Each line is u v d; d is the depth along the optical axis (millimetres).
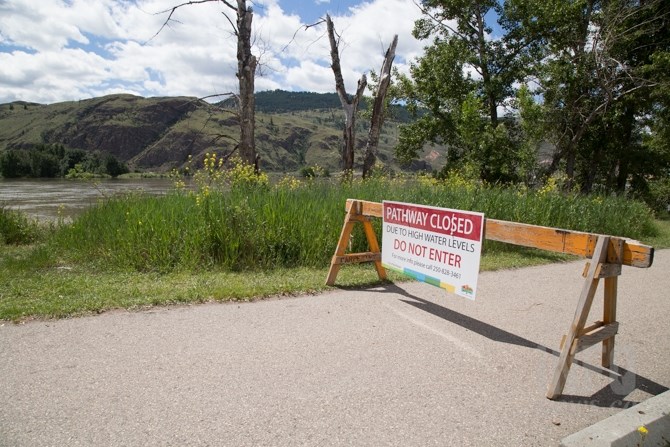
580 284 6992
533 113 21094
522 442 2811
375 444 2711
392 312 5184
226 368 3615
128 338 4160
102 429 2760
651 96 22859
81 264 7324
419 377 3602
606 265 3361
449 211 4602
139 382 3352
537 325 4984
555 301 6000
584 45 23391
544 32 23844
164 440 2672
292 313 5004
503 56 25312
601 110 23938
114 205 8930
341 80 15422
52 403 3037
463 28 25359
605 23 22219
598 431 2795
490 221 4195
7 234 9867
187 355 3832
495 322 5023
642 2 23875
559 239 3646
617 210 13281
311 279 6422
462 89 25578
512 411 3168
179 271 6746
